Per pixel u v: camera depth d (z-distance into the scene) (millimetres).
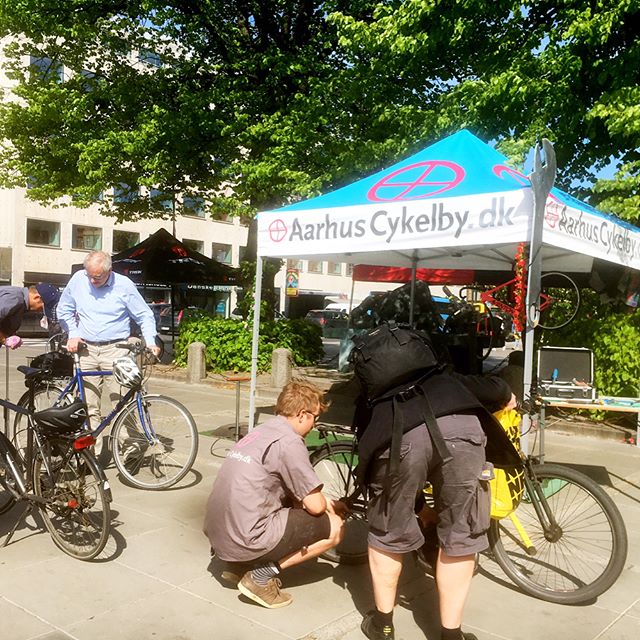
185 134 14172
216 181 17328
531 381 4480
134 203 18234
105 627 3111
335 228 5230
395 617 3297
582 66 10336
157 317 24844
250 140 13430
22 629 3068
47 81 16375
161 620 3197
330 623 3211
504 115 10758
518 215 4309
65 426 3859
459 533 2938
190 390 11195
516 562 3729
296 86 14039
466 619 3301
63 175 16297
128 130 15266
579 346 8672
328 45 14219
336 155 12008
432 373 3074
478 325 8672
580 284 9227
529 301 4375
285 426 3486
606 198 10414
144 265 15578
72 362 5676
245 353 12859
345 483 4078
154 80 15664
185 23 14852
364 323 9102
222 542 3369
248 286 14047
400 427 2902
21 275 37969
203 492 5246
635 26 10273
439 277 13484
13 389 10578
